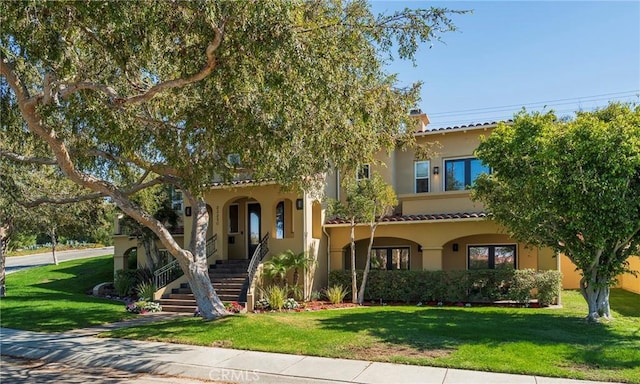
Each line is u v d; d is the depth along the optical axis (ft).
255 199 69.31
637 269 73.00
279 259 62.28
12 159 47.16
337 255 68.85
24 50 30.83
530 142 41.75
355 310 52.80
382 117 38.65
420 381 26.21
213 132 35.06
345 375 27.63
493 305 57.57
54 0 26.43
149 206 73.72
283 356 32.40
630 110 42.80
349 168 43.04
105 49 31.83
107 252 163.84
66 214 77.56
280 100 30.14
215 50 28.19
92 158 44.50
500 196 47.34
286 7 26.35
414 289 61.67
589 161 38.99
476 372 27.50
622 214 38.34
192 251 46.73
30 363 33.76
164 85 31.55
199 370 30.07
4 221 71.26
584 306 55.67
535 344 32.83
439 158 69.82
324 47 29.40
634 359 29.09
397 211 71.31
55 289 79.92
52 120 38.17
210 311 45.06
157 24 28.14
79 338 40.16
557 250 45.57
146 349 35.27
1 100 39.29
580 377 26.05
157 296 58.39
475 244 66.13
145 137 40.75
